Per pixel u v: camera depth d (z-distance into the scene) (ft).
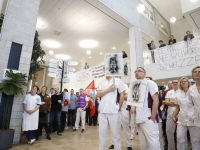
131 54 25.48
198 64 19.65
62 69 18.28
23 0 12.47
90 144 11.30
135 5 28.48
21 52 11.67
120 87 6.87
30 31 12.44
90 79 33.99
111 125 6.35
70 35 29.66
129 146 9.99
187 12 21.76
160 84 29.60
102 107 6.57
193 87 6.61
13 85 10.20
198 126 6.27
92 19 24.23
